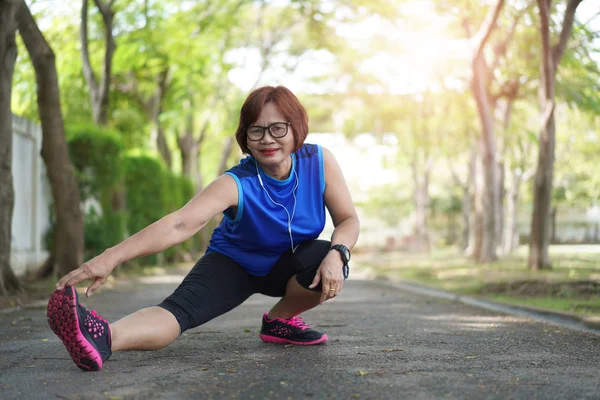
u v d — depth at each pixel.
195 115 23.73
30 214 12.65
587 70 14.69
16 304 7.91
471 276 13.02
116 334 3.46
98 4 14.31
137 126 21.80
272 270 4.04
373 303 8.35
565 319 6.29
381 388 3.12
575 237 47.69
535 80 17.19
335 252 3.81
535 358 4.01
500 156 20.86
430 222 51.50
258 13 23.73
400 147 26.47
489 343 4.66
